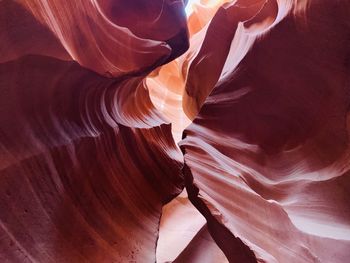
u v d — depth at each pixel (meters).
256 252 2.61
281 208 3.88
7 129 2.96
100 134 4.87
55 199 3.50
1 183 2.79
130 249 4.50
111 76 4.75
